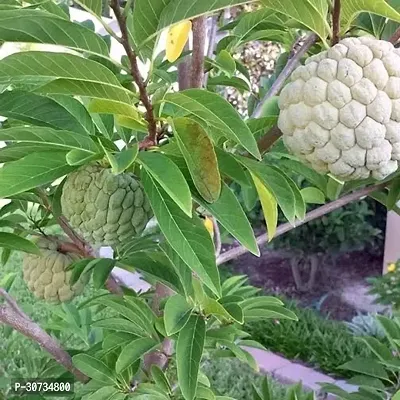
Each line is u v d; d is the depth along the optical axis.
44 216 1.86
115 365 1.57
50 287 1.81
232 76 1.93
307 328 4.60
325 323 4.68
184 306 1.40
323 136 1.05
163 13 1.02
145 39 1.05
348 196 1.75
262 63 5.51
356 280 5.73
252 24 1.91
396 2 1.30
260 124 1.33
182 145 1.05
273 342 4.53
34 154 1.05
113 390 1.59
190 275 1.26
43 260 1.81
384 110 1.03
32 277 1.84
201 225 1.05
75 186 1.26
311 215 1.76
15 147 1.09
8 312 1.64
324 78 1.05
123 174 1.27
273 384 3.97
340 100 1.03
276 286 5.71
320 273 5.71
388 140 1.05
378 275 5.66
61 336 3.41
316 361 4.29
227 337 1.55
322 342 4.33
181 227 1.05
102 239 1.28
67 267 1.71
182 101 1.04
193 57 1.48
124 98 1.08
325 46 1.13
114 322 1.56
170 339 1.65
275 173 1.19
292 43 2.03
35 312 4.44
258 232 5.34
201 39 1.46
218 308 1.40
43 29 0.98
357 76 1.03
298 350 4.39
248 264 6.13
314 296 5.52
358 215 4.96
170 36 1.53
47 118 1.28
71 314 2.37
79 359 1.61
